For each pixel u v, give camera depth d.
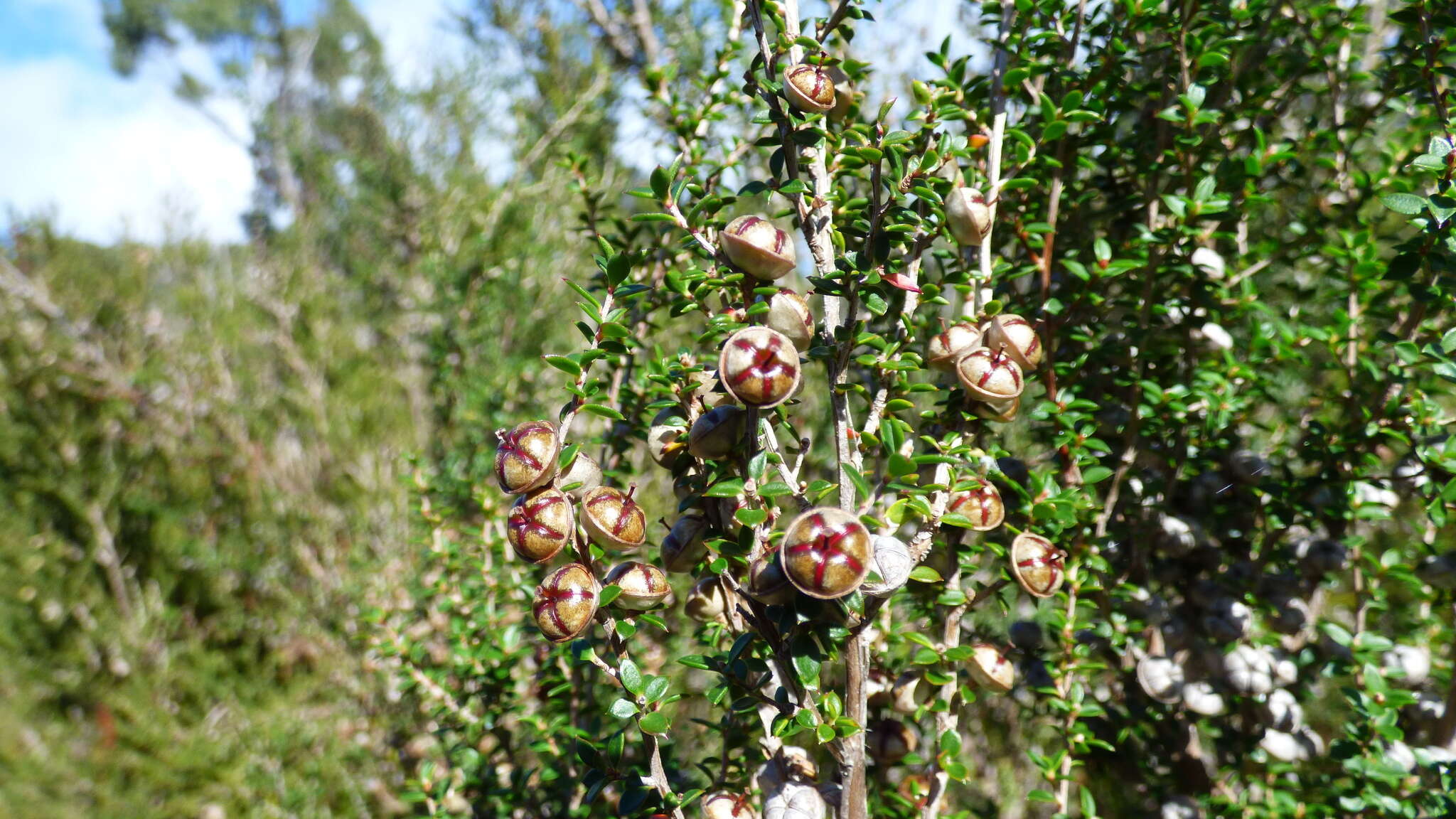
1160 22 0.17
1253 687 0.18
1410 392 0.18
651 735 0.12
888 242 0.12
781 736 0.11
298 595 0.56
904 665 0.19
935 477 0.14
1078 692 0.17
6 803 0.49
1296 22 0.20
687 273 0.12
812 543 0.10
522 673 0.25
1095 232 0.21
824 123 0.13
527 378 0.36
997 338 0.13
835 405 0.12
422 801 0.22
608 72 0.45
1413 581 0.18
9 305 0.66
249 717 0.52
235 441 0.64
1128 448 0.18
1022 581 0.13
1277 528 0.19
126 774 0.52
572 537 0.11
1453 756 0.18
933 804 0.14
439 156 0.56
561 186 0.45
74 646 0.59
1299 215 0.21
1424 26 0.16
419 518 0.31
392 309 0.58
